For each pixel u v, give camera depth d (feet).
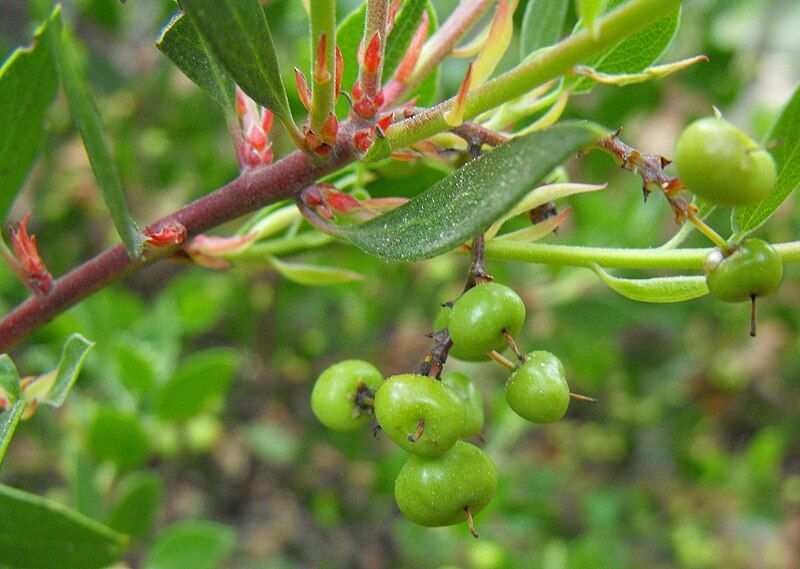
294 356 1.14
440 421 0.32
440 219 0.30
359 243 0.32
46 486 0.99
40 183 1.03
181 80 1.05
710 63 0.92
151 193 1.12
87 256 1.12
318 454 1.18
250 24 0.30
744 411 1.41
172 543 0.61
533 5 0.44
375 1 0.33
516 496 1.00
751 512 1.16
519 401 0.33
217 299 0.97
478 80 0.35
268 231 0.42
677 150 0.29
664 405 1.34
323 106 0.32
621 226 0.85
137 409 0.74
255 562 1.13
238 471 1.17
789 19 1.42
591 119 0.80
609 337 1.09
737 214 0.33
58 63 0.28
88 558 0.40
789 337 1.33
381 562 1.18
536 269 0.91
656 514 1.24
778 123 0.32
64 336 0.75
